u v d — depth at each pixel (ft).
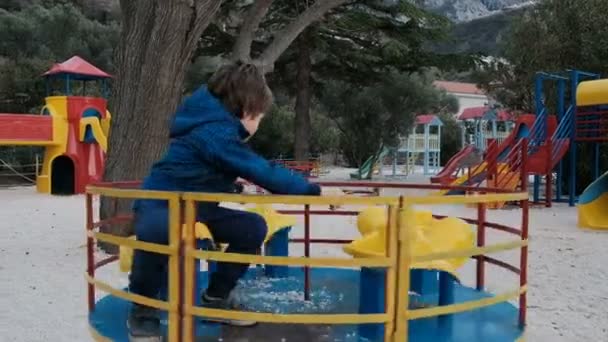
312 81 90.84
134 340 9.16
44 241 33.30
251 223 9.76
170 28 27.48
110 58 128.57
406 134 110.63
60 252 30.07
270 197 7.79
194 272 8.16
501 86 87.86
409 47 83.56
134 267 9.45
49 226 39.32
